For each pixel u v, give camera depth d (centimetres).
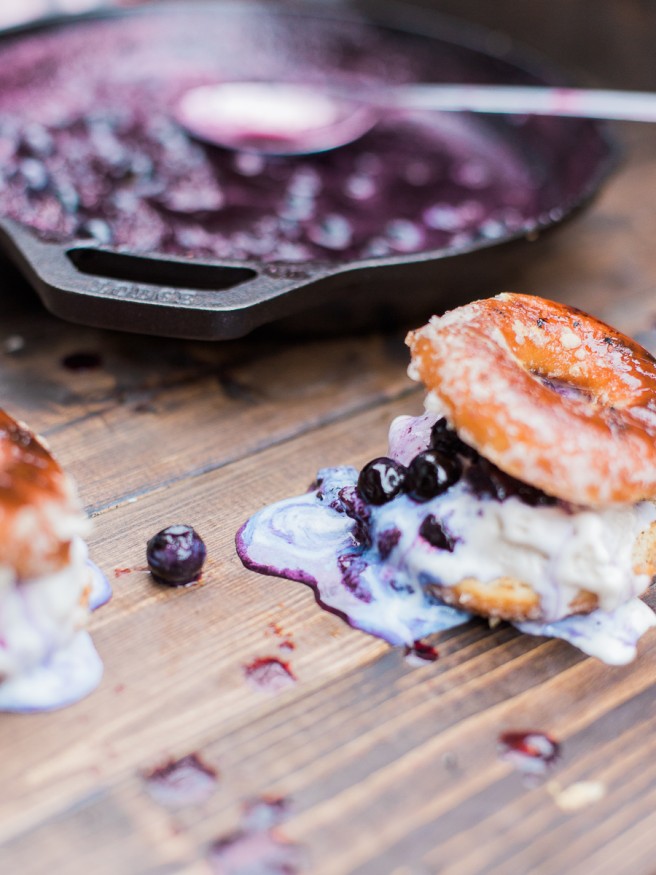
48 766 34
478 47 65
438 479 37
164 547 38
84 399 46
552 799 35
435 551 38
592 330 39
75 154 56
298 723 36
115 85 63
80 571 36
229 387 47
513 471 36
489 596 37
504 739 36
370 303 48
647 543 38
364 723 36
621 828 34
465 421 36
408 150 60
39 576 35
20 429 36
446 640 38
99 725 35
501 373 36
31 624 35
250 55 68
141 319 42
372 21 68
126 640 37
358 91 61
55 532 34
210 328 42
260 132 58
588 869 34
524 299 39
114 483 42
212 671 37
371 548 39
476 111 59
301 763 35
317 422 46
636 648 38
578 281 55
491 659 38
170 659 37
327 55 69
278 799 34
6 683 35
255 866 33
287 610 38
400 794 35
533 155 61
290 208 54
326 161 58
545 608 37
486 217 55
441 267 46
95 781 34
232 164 57
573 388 38
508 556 37
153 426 45
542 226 49
